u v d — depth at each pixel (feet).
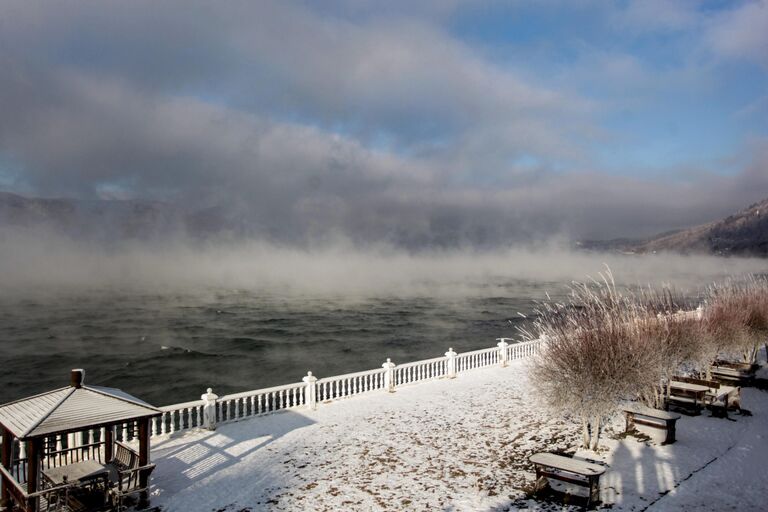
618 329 49.88
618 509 33.83
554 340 50.75
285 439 49.19
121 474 33.19
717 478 39.37
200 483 38.63
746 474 40.24
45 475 33.09
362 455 44.93
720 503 34.83
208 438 49.21
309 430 52.19
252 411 56.85
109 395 34.65
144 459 34.53
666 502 34.96
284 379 181.88
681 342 62.23
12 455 33.88
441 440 49.19
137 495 34.99
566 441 48.88
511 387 71.77
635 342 50.06
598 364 45.96
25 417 31.42
